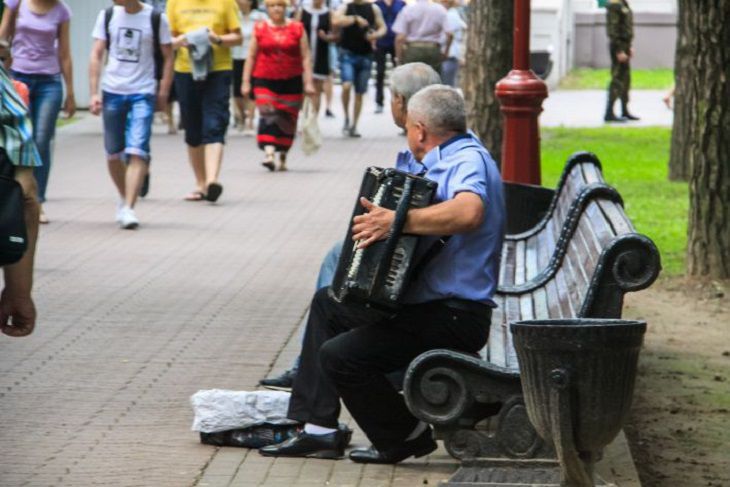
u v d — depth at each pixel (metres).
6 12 34.28
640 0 114.19
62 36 35.06
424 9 60.31
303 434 16.91
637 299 28.61
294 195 42.28
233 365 21.59
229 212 38.66
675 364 23.52
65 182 45.47
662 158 54.81
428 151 16.45
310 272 29.89
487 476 15.43
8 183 12.42
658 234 36.62
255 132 62.97
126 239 34.00
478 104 35.22
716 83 29.20
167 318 25.12
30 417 18.67
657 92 94.25
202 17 39.88
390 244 15.54
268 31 47.66
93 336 23.66
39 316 25.19
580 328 12.25
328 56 61.34
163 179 45.94
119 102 35.62
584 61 114.62
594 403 12.41
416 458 16.95
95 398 19.67
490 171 16.28
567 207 21.62
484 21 35.06
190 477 16.16
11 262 12.49
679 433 19.67
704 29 29.14
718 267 29.48
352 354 16.16
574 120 73.94
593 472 12.87
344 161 51.97
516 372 15.27
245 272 29.80
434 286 16.12
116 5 35.78
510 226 25.23
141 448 17.28
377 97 74.50
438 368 15.36
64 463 16.64
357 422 16.59
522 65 27.83
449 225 15.52
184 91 40.00
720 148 29.36
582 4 113.94
